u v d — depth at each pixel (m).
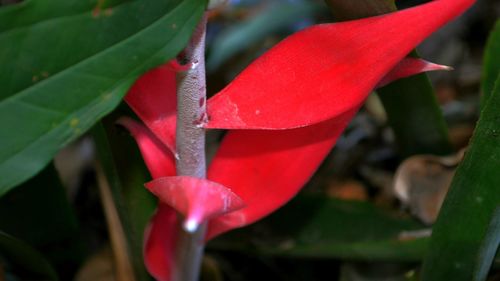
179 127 0.27
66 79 0.23
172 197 0.25
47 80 0.23
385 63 0.26
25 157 0.24
